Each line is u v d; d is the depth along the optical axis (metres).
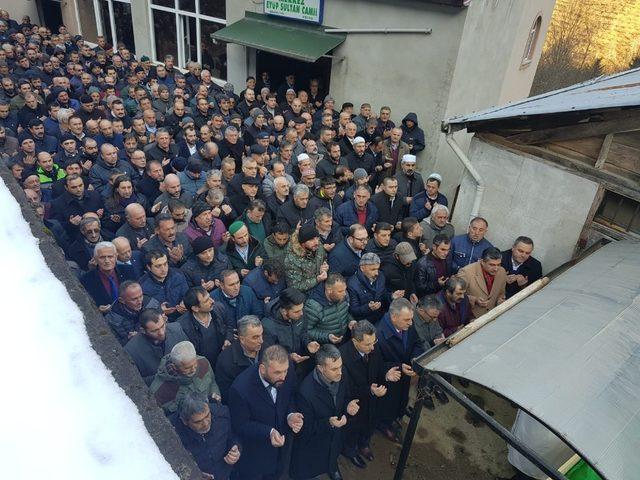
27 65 11.54
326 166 7.71
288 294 4.13
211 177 6.04
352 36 9.71
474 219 5.72
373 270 4.85
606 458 2.52
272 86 11.61
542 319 3.61
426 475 4.70
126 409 1.18
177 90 10.22
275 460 3.90
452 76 8.90
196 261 5.07
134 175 7.04
